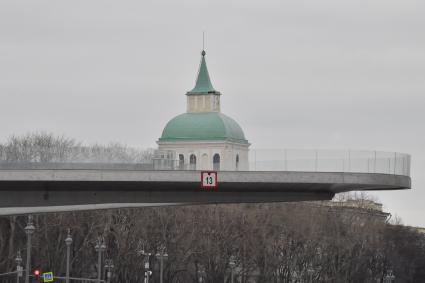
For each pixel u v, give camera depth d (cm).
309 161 16138
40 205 15912
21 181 15412
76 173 15500
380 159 16425
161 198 16288
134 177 15638
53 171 15425
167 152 15962
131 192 16188
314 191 16988
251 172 16012
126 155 15825
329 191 17112
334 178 16188
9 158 15575
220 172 15950
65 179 15450
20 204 15838
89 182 15650
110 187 16025
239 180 15962
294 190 16825
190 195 16400
